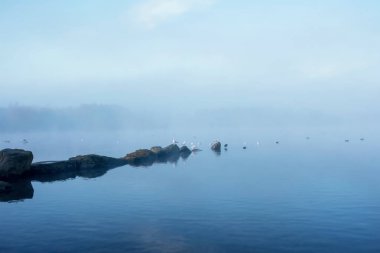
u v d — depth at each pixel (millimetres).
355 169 53219
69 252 21734
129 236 24234
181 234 24453
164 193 37969
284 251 21156
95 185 43469
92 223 27312
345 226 25344
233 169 56312
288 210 29750
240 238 23422
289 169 54719
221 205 31984
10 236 24672
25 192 39594
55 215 29781
